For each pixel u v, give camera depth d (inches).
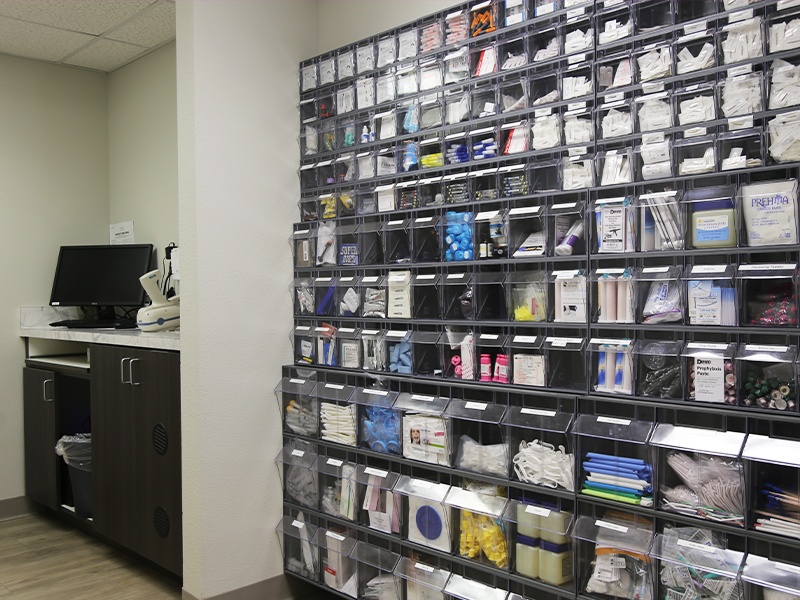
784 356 66.4
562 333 82.4
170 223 147.0
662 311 74.5
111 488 122.9
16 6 124.6
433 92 95.9
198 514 102.3
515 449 84.1
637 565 74.1
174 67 144.8
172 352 109.8
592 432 76.3
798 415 65.1
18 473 150.3
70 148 158.7
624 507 74.1
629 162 77.6
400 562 95.3
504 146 89.0
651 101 76.2
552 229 83.5
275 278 111.4
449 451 89.5
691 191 72.7
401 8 105.3
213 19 104.0
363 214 103.5
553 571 80.4
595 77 80.6
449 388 91.1
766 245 67.6
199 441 102.1
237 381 106.3
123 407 119.5
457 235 92.0
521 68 86.9
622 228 77.4
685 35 74.2
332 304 107.5
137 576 118.9
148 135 152.7
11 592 112.4
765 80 68.7
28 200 151.9
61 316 156.3
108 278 150.9
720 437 68.8
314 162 112.7
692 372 71.9
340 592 102.3
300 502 109.7
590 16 81.2
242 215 107.2
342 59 108.0
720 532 69.0
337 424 103.6
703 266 72.1
